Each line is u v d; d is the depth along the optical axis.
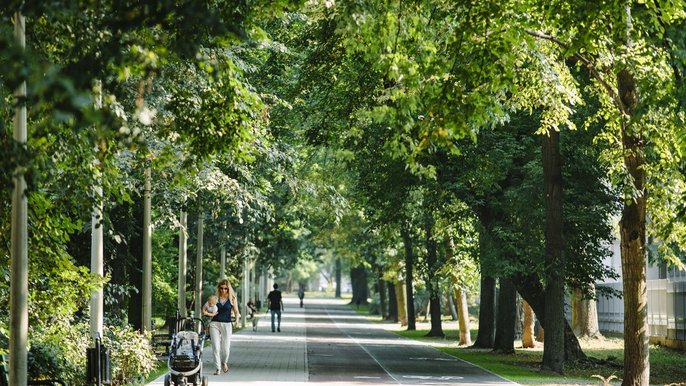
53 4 12.65
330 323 111.44
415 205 56.06
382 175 50.94
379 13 23.55
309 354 56.97
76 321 35.25
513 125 48.56
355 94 41.94
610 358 54.34
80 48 14.82
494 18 24.27
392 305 123.31
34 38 18.67
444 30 25.75
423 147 24.06
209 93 20.91
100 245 29.59
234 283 90.56
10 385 18.61
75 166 20.61
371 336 83.50
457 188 48.91
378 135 46.12
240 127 21.41
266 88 46.81
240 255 70.00
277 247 85.50
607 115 33.88
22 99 12.58
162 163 22.19
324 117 46.53
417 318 124.81
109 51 13.12
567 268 51.19
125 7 13.42
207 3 18.22
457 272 66.62
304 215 66.88
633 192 31.70
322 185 42.44
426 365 50.84
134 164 32.41
